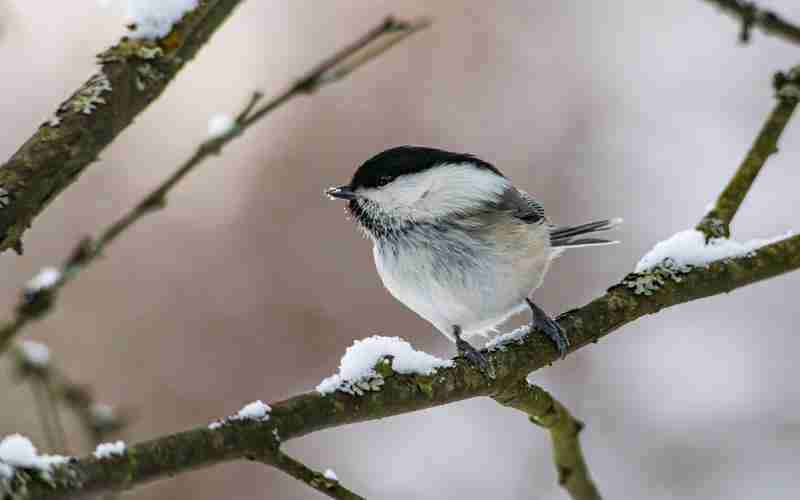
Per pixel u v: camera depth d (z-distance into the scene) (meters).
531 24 12.20
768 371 10.22
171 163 11.07
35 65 10.67
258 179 11.34
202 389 10.31
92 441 5.10
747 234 11.25
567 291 11.01
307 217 11.22
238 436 3.65
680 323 10.69
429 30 12.07
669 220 11.17
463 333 6.96
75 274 2.90
